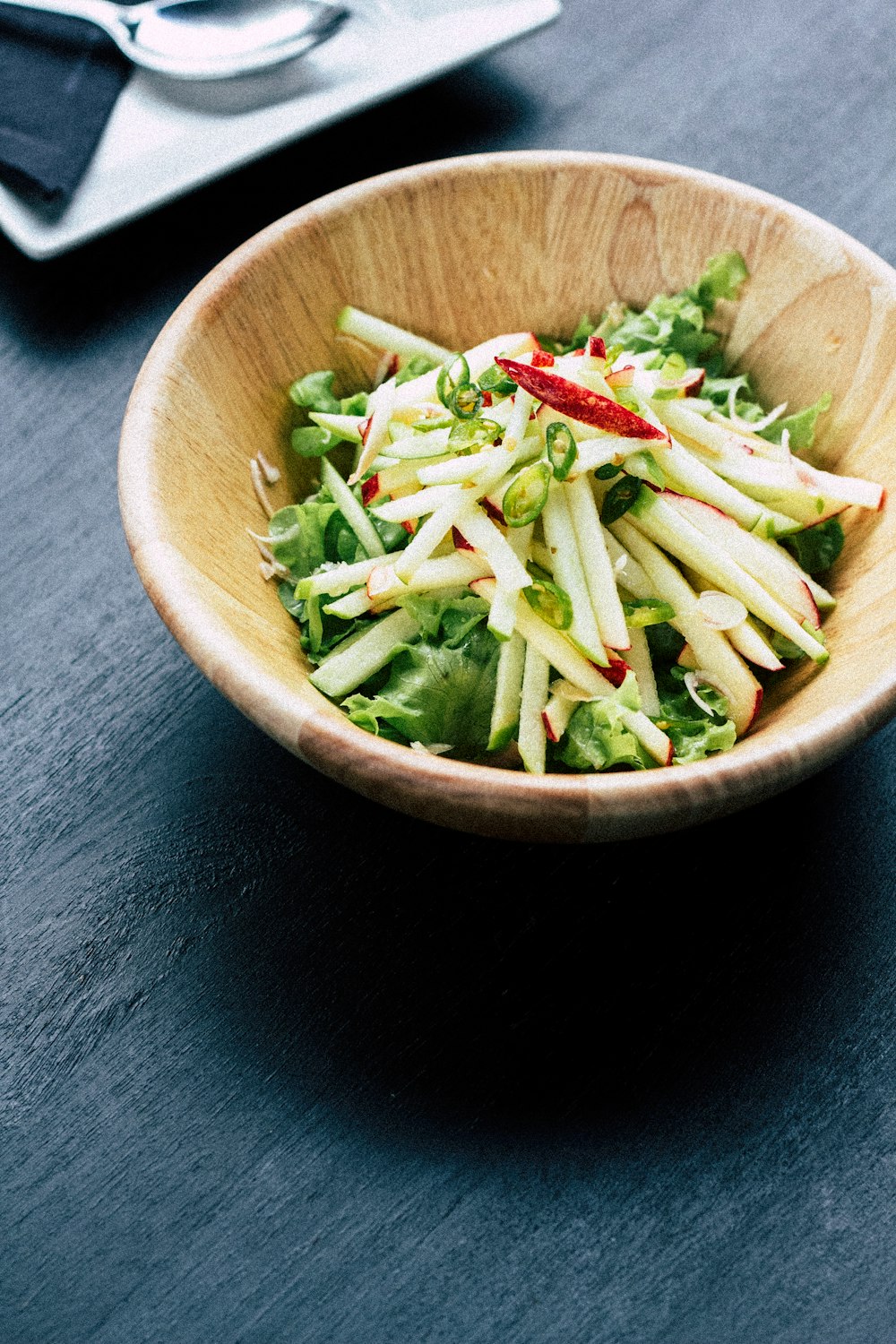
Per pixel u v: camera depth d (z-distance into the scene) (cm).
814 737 57
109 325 76
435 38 80
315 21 78
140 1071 60
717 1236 58
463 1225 58
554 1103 60
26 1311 58
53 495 71
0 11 79
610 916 62
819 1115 60
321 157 80
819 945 62
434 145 81
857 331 66
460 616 64
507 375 64
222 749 65
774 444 67
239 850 63
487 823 56
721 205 67
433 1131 59
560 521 64
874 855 63
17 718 66
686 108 82
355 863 63
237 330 66
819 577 66
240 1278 58
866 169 79
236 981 61
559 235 69
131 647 68
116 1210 59
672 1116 60
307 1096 60
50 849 64
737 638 64
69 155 75
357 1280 58
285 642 63
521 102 82
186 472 62
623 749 61
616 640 63
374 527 66
